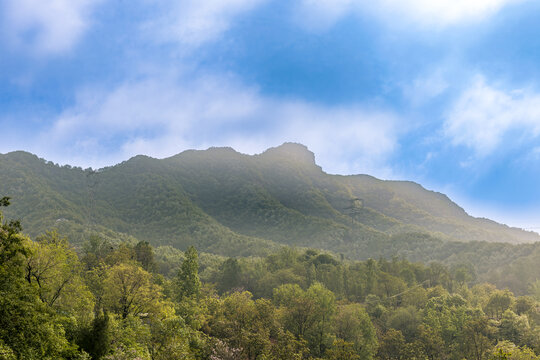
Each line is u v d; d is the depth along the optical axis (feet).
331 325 272.31
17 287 96.07
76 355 105.50
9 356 79.51
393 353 264.11
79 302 143.43
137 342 133.90
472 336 268.21
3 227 91.86
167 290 285.23
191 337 171.12
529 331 289.53
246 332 190.60
